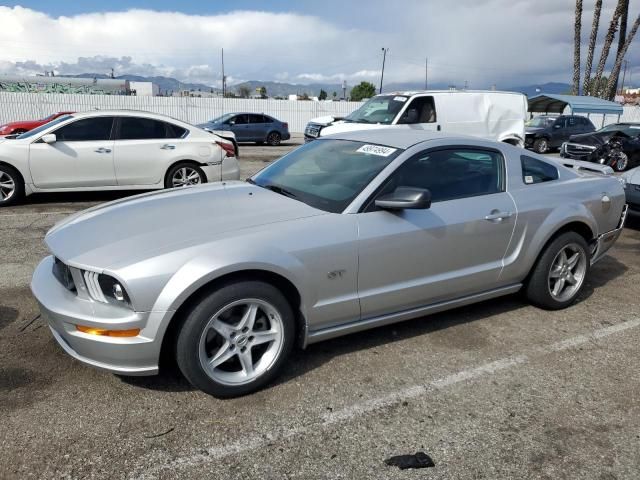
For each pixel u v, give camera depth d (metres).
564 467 2.46
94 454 2.45
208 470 2.38
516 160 4.07
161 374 3.14
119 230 2.99
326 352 3.49
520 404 2.96
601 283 5.13
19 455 2.42
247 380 2.94
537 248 4.02
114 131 8.03
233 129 21.34
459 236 3.57
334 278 3.11
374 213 3.26
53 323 2.84
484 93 11.57
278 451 2.52
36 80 39.50
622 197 4.73
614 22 26.84
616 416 2.87
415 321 4.04
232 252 2.75
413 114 10.75
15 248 5.61
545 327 4.02
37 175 7.69
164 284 2.63
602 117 31.89
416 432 2.69
